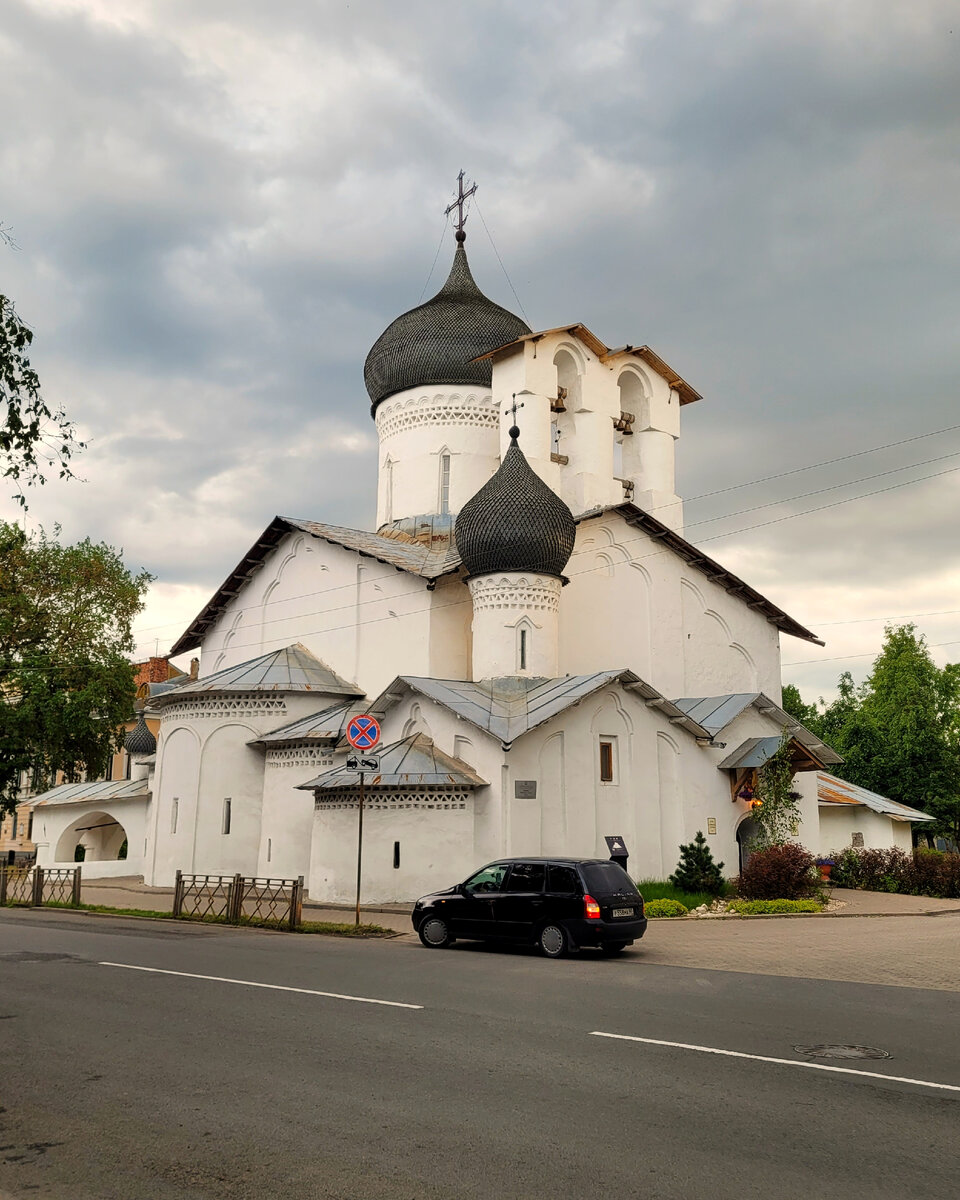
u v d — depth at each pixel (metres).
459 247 42.31
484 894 17.00
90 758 43.81
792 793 30.73
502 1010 11.04
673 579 35.53
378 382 40.72
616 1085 7.94
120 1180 5.96
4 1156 6.37
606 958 16.05
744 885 26.12
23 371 12.24
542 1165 6.16
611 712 28.02
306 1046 9.21
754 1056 8.95
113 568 44.69
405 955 16.11
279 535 37.66
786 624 38.28
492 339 39.44
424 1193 5.73
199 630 41.88
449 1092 7.71
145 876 32.84
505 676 28.77
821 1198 5.70
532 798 25.81
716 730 29.48
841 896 29.48
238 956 15.71
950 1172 6.10
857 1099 7.61
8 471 12.37
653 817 28.22
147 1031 9.88
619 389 36.53
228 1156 6.32
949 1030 10.19
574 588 33.06
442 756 26.50
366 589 33.62
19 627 42.06
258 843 30.94
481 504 29.62
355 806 25.77
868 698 60.22
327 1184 5.86
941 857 31.41
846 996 12.27
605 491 34.50
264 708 31.80
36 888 27.58
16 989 12.39
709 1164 6.20
